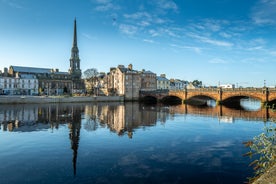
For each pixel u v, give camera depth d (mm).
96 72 185750
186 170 17828
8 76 139625
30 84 145500
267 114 59125
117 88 129625
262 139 14945
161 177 16484
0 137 29797
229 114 59406
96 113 59812
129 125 40531
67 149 23953
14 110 63219
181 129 36562
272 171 10383
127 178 16203
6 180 15867
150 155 21906
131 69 134125
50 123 42125
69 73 171750
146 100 127875
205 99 144250
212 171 17609
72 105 86250
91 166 18688
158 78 160000
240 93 84062
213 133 33125
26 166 18656
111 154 22172
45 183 15391
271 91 74938
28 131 34125
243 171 17578
